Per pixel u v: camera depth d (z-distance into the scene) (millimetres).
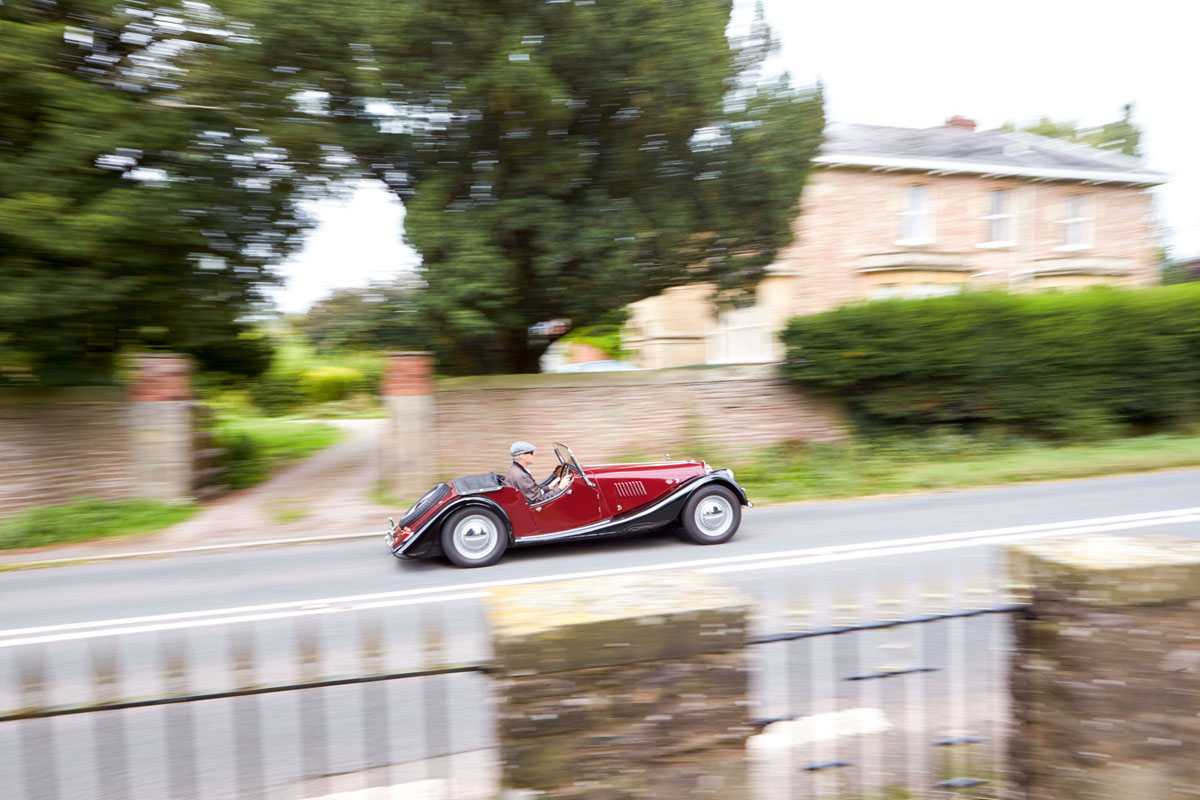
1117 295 13633
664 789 2023
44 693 2301
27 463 10641
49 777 3541
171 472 11023
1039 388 13375
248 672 2600
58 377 11172
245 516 10734
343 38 9836
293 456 16766
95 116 9328
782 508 10227
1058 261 20891
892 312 12977
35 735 4008
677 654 2016
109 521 10109
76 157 9367
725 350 20391
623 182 11461
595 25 9781
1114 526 8141
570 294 11938
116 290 9922
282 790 3312
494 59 9742
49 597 7199
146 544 9445
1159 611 2338
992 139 23422
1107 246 22109
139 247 10273
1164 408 13930
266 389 27969
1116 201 22141
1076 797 2389
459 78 10234
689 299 20297
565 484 8031
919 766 3094
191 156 10055
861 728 3527
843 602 2920
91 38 9867
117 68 10242
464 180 11156
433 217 10539
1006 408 13422
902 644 4031
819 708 3781
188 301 11398
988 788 2846
